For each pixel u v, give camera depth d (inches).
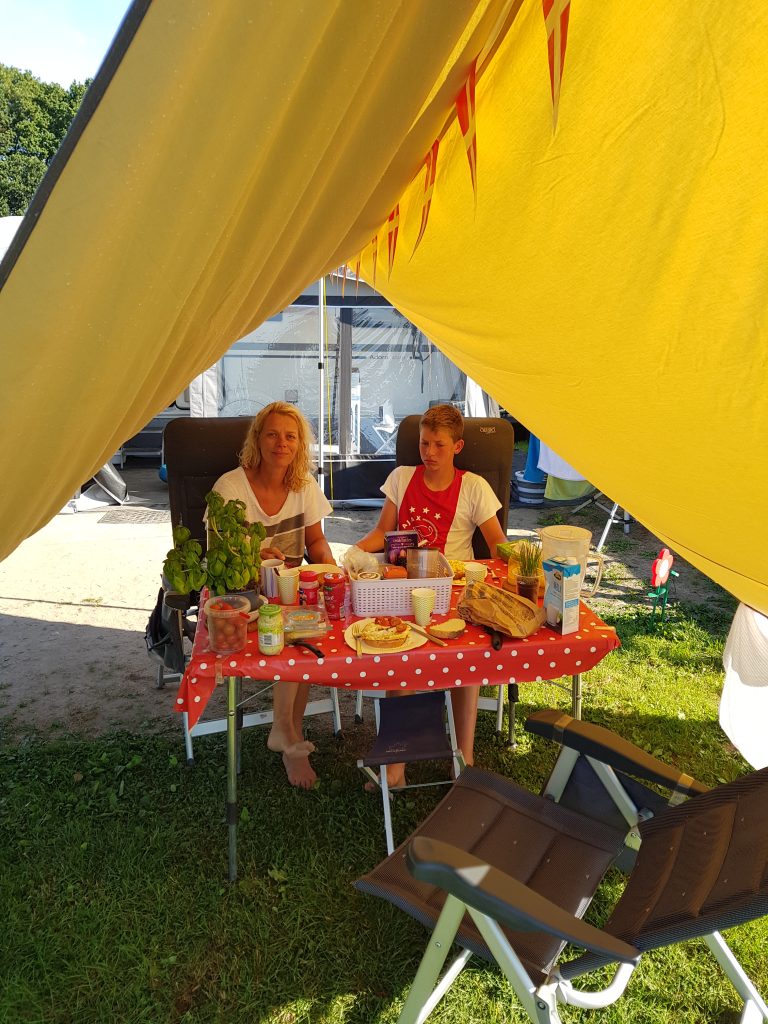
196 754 136.1
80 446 47.1
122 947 94.2
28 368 33.2
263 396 303.9
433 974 72.2
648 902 71.7
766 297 53.0
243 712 141.9
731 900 63.7
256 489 134.5
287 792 124.4
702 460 67.7
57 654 179.0
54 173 28.9
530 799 90.0
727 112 45.5
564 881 79.1
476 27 53.8
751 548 74.6
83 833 115.2
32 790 125.9
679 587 229.5
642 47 45.7
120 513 313.0
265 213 47.7
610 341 68.1
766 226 49.6
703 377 60.9
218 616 96.2
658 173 52.0
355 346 303.0
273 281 77.7
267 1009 86.5
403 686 99.0
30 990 88.8
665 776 83.1
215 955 93.5
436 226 93.2
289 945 94.7
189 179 31.6
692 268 55.4
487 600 106.9
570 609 103.8
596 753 86.7
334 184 67.0
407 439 151.3
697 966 93.4
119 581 230.1
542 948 71.0
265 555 123.6
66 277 30.9
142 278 34.1
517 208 68.1
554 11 38.8
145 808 121.1
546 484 318.0
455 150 78.4
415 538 121.1
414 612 107.3
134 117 27.9
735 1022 86.0
